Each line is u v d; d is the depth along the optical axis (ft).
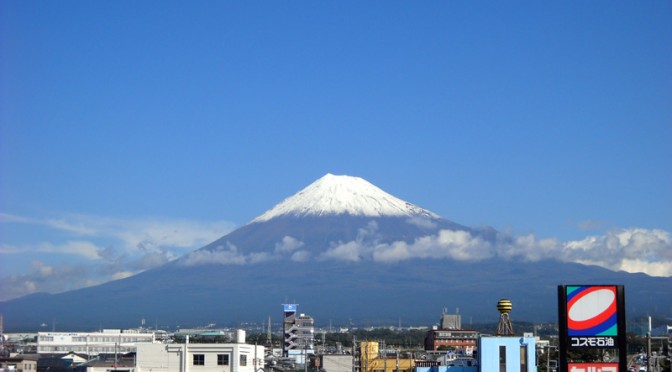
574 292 301.84
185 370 396.78
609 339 299.99
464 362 469.16
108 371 414.41
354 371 650.02
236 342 445.37
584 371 299.79
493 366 438.81
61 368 502.38
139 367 399.65
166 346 399.44
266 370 485.56
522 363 440.04
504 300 489.67
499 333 487.61
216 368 398.21
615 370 298.97
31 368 494.18
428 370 460.14
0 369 424.87
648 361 375.66
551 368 576.61
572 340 300.40
